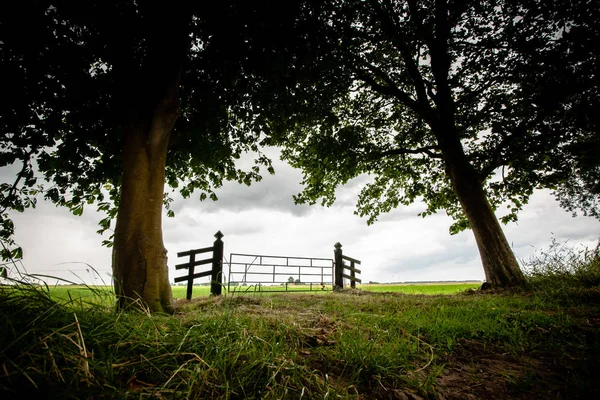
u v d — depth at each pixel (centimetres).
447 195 1250
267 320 296
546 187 1029
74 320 169
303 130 1139
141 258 444
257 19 564
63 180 685
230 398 144
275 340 212
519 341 303
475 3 831
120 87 535
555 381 221
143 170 484
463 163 962
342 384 186
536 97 812
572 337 316
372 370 202
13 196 613
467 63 897
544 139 866
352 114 1180
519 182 1042
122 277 432
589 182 1153
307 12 621
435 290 1284
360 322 331
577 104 817
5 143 577
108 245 686
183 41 544
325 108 855
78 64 520
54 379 119
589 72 732
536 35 784
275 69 622
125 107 513
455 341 298
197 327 217
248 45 602
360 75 1003
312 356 219
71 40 521
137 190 472
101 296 209
